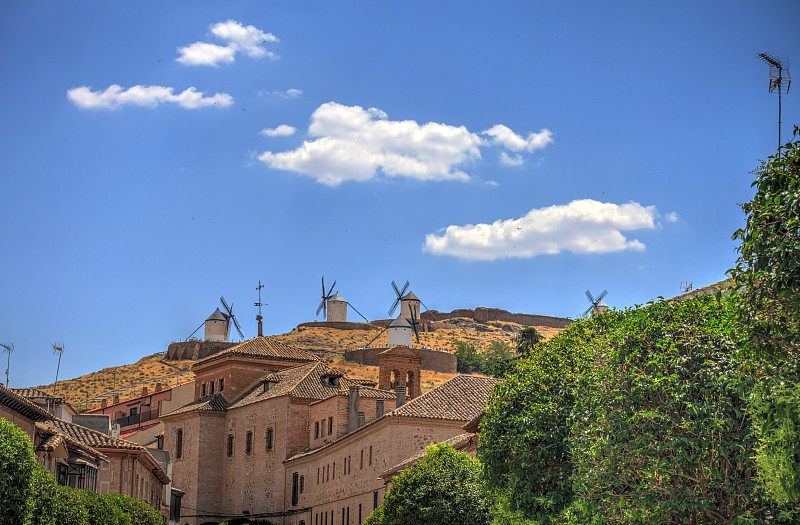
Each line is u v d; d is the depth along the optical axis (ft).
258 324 360.69
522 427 108.88
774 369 69.10
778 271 64.95
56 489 109.09
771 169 67.41
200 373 340.80
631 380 86.84
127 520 134.72
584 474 90.99
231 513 297.74
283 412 276.00
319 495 245.65
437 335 603.67
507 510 113.91
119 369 569.23
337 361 505.25
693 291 102.73
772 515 77.82
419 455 185.16
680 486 80.64
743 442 79.05
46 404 183.11
